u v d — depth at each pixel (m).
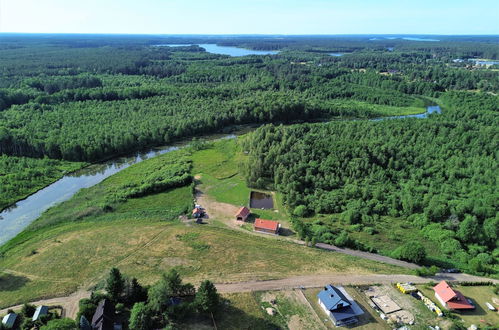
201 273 71.00
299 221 89.38
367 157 117.19
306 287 67.25
